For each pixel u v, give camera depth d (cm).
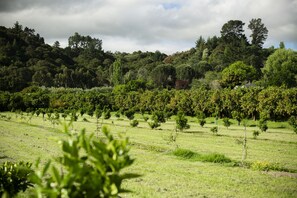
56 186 339
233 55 16612
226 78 11300
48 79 16575
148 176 2020
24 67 17262
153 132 4847
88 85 18225
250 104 6538
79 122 6450
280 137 4516
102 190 341
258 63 16050
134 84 11775
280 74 10531
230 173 2175
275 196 1664
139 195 1573
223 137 4381
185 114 7819
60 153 2691
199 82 13312
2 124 5606
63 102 9681
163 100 8231
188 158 2716
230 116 7150
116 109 9212
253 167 2342
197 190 1725
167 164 2438
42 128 5078
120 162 346
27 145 3134
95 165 340
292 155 3067
